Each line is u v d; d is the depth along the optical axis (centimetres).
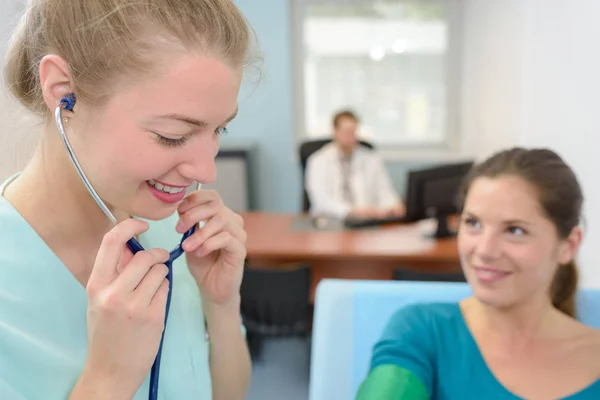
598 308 127
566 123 213
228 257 79
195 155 58
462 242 101
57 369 63
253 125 439
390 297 140
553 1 224
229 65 57
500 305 97
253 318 244
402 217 306
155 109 54
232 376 88
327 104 452
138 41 53
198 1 56
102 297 57
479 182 99
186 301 83
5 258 63
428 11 433
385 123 455
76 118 57
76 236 68
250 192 436
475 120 415
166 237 85
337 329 139
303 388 253
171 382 78
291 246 270
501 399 99
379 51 442
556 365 100
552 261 98
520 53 307
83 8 55
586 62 195
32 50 60
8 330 60
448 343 106
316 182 368
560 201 94
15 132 67
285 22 420
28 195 66
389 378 98
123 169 56
